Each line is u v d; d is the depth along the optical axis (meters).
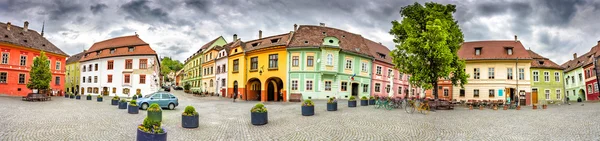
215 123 14.51
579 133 11.17
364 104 25.12
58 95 44.97
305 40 36.28
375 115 17.23
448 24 22.67
